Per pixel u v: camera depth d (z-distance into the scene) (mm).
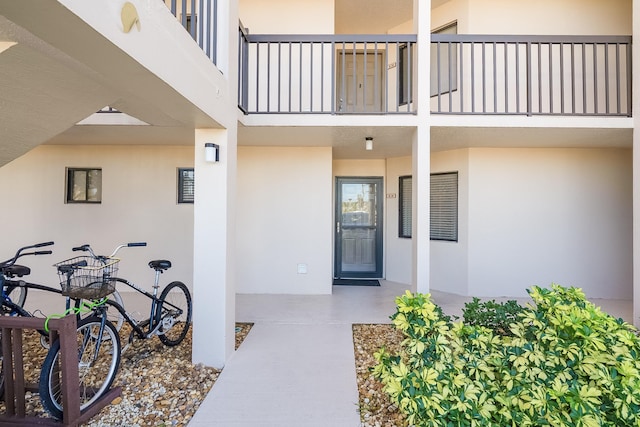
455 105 5340
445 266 5574
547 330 2055
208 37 2635
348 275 6629
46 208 5367
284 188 5391
